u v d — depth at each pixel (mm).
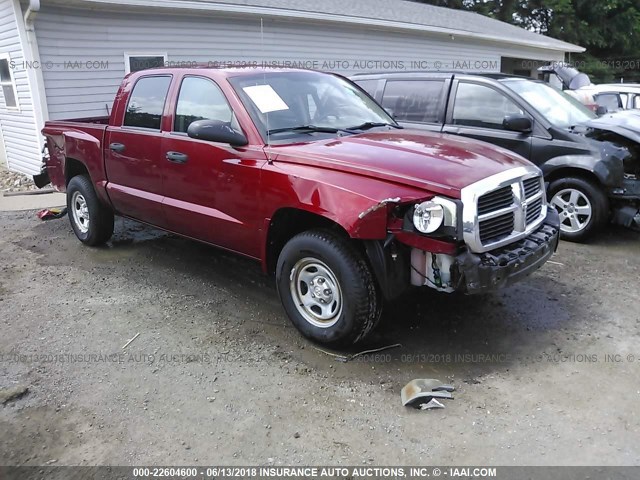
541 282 5008
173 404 3297
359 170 3547
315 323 3863
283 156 3898
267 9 12172
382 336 4039
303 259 3809
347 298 3594
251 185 4031
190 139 4523
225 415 3186
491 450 2861
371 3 18266
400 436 2984
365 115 4910
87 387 3490
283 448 2908
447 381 3475
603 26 34312
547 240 3871
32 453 2908
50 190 9742
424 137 4352
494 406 3217
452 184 3361
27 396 3404
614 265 5438
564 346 3875
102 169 5590
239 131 4207
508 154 4148
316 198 3615
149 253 5984
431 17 18969
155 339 4074
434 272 3424
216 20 11906
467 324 4215
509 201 3668
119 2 9828
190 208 4617
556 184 6148
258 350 3889
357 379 3516
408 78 7254
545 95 6695
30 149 10383
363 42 15570
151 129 4992
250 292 4906
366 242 3463
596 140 5945
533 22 34188
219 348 3926
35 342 4066
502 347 3879
